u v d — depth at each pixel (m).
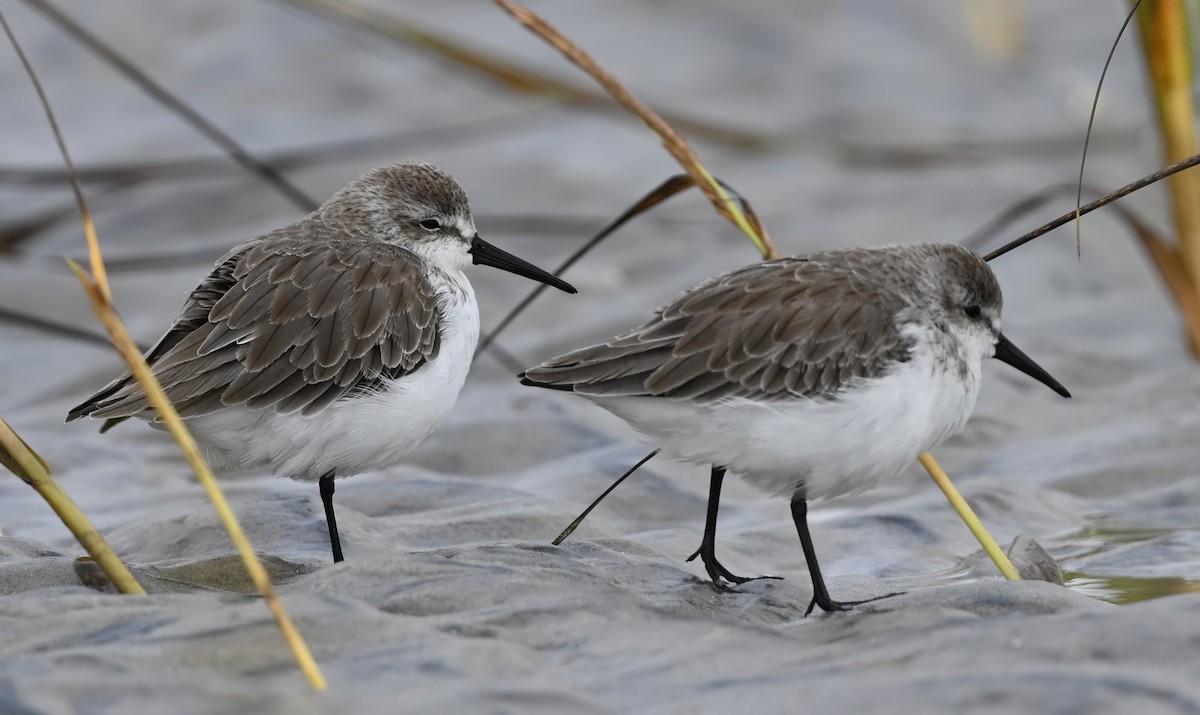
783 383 9.49
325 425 10.41
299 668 7.27
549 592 8.60
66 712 6.53
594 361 9.66
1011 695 6.77
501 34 26.97
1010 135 24.84
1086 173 23.25
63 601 8.22
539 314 18.45
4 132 24.20
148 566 10.03
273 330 10.34
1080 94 26.39
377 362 10.56
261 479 13.41
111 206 21.91
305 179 22.73
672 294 19.06
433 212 11.69
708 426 9.59
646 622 8.21
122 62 15.05
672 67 26.52
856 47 27.38
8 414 15.45
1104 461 13.59
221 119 24.64
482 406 15.23
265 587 7.21
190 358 10.15
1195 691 6.70
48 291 19.14
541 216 21.72
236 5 27.52
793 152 21.59
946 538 11.83
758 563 11.27
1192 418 14.38
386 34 17.00
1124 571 10.70
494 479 13.59
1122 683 6.77
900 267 9.98
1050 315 18.73
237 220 21.58
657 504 12.93
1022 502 12.53
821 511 12.87
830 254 10.17
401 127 24.56
